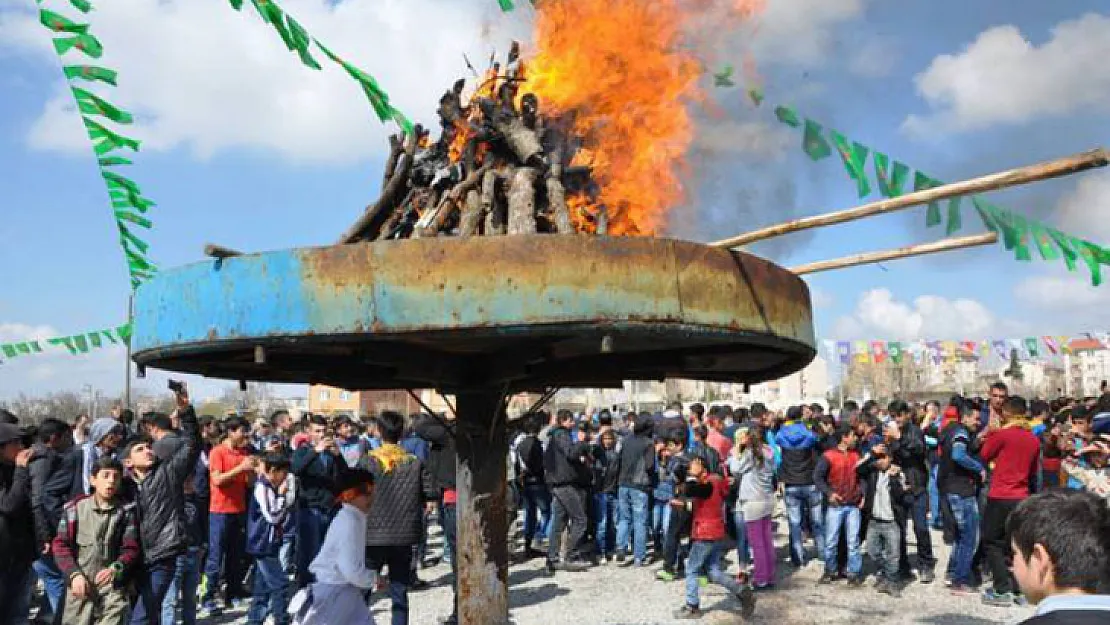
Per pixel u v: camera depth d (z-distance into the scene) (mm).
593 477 11125
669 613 7754
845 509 8742
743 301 2785
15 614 5926
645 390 47312
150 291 3033
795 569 9648
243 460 8023
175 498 5570
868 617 7402
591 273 2510
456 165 4152
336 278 2559
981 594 8062
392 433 6371
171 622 6602
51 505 6047
